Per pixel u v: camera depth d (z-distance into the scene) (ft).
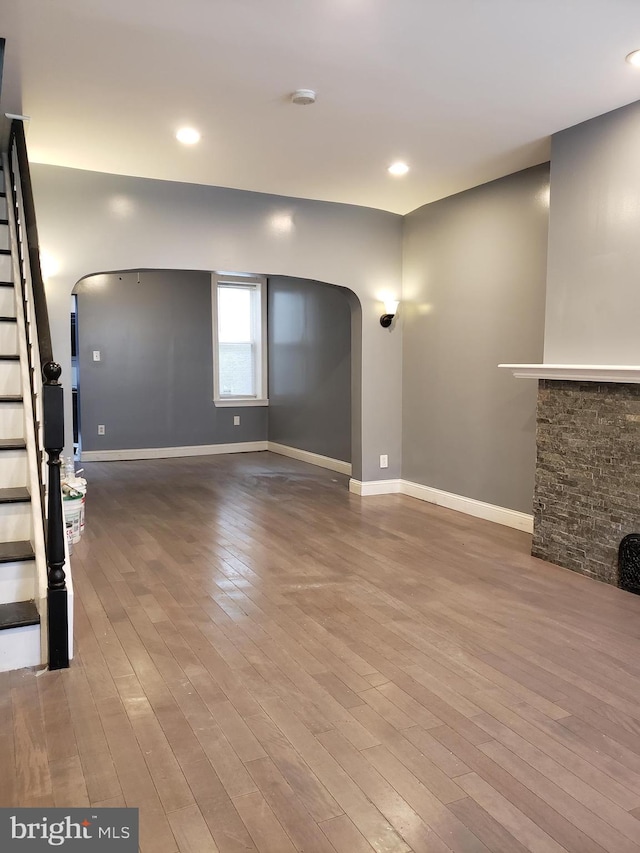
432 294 17.31
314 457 24.50
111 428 25.34
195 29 8.43
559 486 12.10
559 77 9.75
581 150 11.51
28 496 8.77
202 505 17.46
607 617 9.77
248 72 9.65
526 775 6.09
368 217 17.83
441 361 17.08
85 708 7.14
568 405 11.80
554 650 8.68
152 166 14.11
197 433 26.94
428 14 8.00
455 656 8.50
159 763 6.20
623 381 10.51
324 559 12.62
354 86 10.11
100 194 14.57
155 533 14.52
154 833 5.29
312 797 5.75
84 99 10.64
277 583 11.25
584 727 6.89
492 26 8.29
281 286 26.53
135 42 8.77
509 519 15.10
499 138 12.34
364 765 6.21
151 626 9.38
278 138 12.38
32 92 10.36
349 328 21.80
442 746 6.54
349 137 12.30
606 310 11.14
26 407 9.54
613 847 5.20
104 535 14.34
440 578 11.52
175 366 26.25
